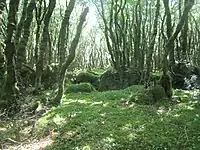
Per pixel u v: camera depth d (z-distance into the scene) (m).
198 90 18.19
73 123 12.44
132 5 34.12
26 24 16.42
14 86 14.80
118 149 9.95
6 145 11.07
